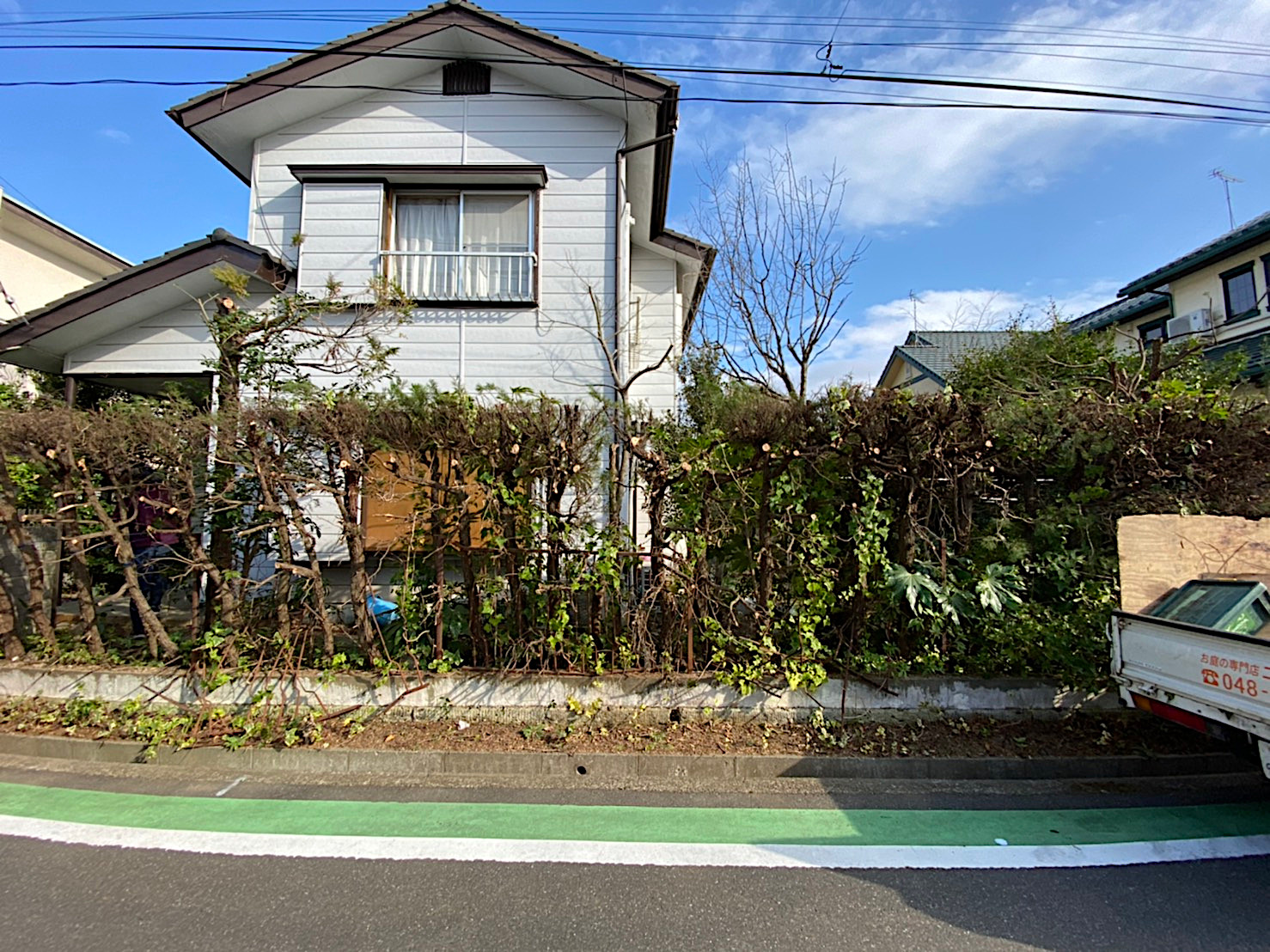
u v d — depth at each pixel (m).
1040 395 5.90
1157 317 16.27
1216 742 4.66
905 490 5.08
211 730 4.76
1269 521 4.71
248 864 3.22
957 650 5.13
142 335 8.36
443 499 4.98
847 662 4.99
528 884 3.05
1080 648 4.81
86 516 5.41
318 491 5.04
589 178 8.91
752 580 5.10
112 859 3.27
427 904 2.89
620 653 5.04
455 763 4.44
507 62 8.36
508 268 8.79
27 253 12.03
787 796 4.10
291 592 5.21
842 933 2.72
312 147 9.01
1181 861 3.34
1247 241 13.25
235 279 5.95
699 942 2.65
